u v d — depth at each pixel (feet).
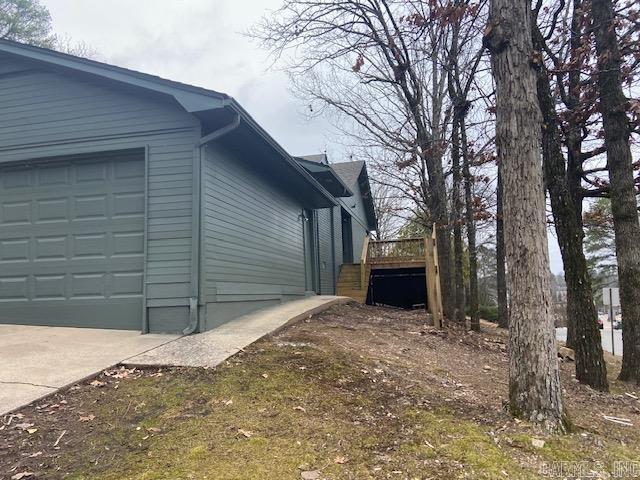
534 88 13.12
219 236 22.59
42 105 22.58
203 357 15.88
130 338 18.92
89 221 21.91
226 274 23.24
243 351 16.87
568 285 20.30
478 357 22.80
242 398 12.62
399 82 33.40
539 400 11.84
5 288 22.38
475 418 12.23
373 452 9.98
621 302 21.63
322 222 49.60
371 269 51.72
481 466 9.36
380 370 15.90
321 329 23.02
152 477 8.73
